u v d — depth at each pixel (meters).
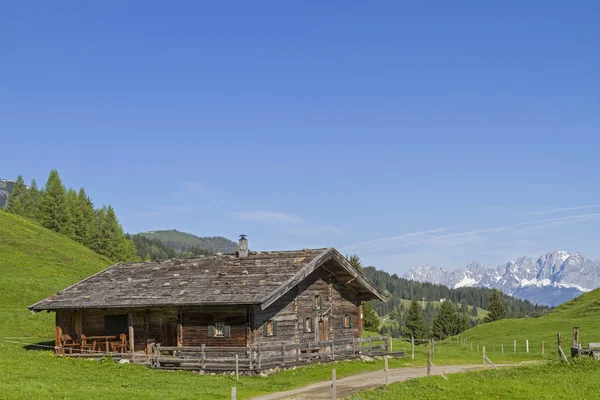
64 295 50.38
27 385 30.08
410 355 53.97
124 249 177.12
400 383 34.03
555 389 32.47
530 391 31.67
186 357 41.97
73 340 48.84
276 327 43.66
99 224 186.38
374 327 124.12
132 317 46.91
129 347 47.09
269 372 39.56
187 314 43.91
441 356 54.84
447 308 192.75
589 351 44.47
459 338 90.88
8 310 68.88
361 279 50.16
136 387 32.53
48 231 129.88
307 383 36.59
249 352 39.72
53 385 30.94
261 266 46.66
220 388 33.72
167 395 30.00
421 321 174.75
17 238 111.62
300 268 44.47
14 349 50.31
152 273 51.12
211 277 46.66
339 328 50.19
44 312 68.88
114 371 38.53
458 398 29.84
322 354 44.72
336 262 48.06
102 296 48.22
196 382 35.44
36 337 58.94
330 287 49.28
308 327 46.88
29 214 181.12
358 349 49.28
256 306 41.53
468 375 37.91
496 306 162.38
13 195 195.25
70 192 183.62
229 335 42.25
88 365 40.69
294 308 45.62
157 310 46.56
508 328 90.00
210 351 42.56
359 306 52.84
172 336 46.19
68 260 108.12
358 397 29.89
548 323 87.69
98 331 48.78
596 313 88.75
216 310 42.94
